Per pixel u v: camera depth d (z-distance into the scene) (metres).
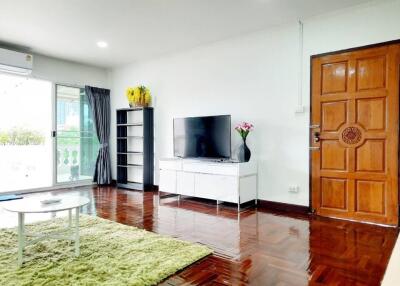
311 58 3.67
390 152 3.15
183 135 4.80
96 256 2.25
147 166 5.41
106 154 6.07
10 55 4.51
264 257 2.29
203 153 4.52
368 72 3.28
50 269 2.03
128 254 2.29
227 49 4.46
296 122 3.80
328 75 3.55
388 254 2.36
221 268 2.10
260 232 2.91
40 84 5.41
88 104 5.93
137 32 4.15
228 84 4.46
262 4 3.29
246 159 4.02
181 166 4.50
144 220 3.34
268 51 4.04
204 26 3.94
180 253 2.31
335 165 3.50
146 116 5.42
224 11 3.47
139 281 1.85
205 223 3.23
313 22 3.66
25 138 5.47
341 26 3.45
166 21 3.76
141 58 5.50
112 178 6.23
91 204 4.19
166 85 5.31
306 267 2.11
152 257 2.23
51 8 3.35
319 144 3.62
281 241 2.65
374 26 3.23
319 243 2.60
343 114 3.45
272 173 4.01
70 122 5.69
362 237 2.77
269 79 4.04
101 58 5.46
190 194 4.38
